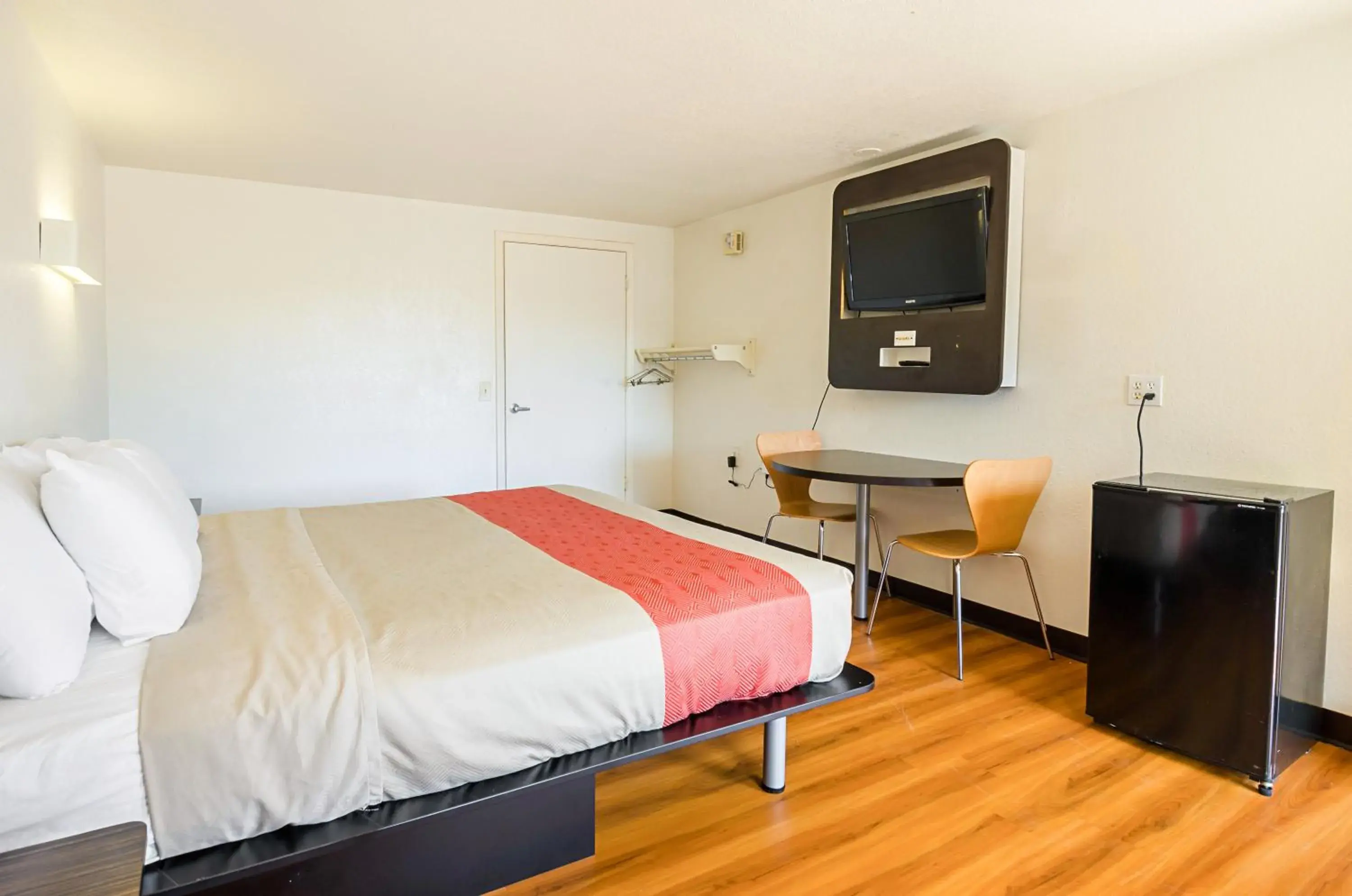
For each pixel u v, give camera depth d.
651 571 2.06
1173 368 2.64
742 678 1.85
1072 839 1.84
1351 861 1.77
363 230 4.47
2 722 1.20
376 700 1.38
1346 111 2.20
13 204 2.12
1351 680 2.24
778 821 1.91
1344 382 2.23
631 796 2.03
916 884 1.68
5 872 0.95
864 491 3.46
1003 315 3.06
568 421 5.23
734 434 4.94
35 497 1.49
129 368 3.94
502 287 4.91
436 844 1.57
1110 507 2.37
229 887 1.37
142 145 3.48
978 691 2.71
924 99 2.86
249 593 1.78
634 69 2.59
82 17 2.23
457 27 2.29
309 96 2.86
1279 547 2.00
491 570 2.06
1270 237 2.38
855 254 3.64
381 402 4.60
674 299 5.57
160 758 1.22
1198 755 2.18
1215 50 2.39
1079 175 2.91
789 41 2.37
